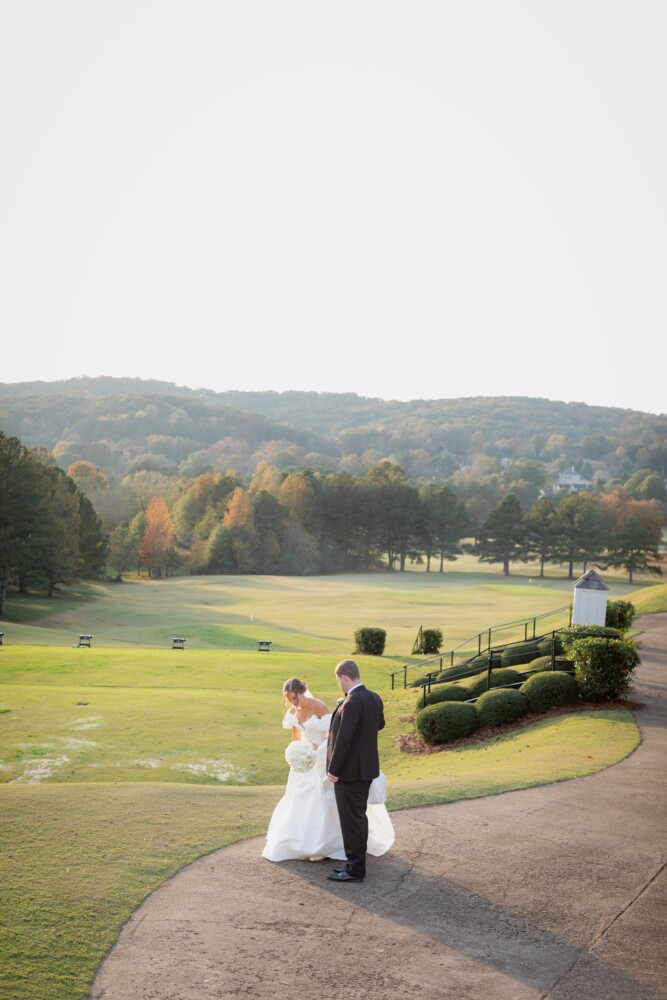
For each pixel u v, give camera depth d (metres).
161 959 5.85
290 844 7.77
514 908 6.93
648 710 17.47
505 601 76.50
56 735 19.30
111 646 41.22
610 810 9.96
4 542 61.09
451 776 12.55
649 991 5.70
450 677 25.20
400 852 8.17
